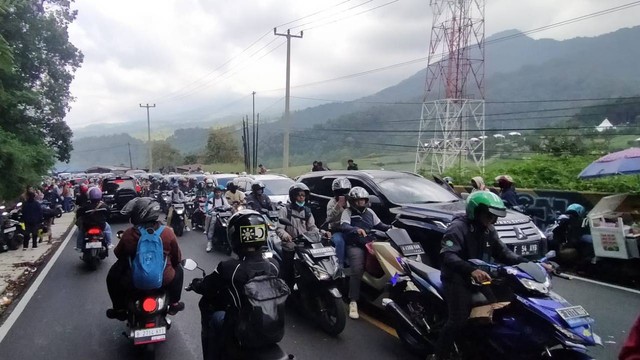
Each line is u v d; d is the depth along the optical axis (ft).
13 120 48.44
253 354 11.58
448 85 135.03
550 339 12.08
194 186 66.03
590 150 61.67
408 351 17.25
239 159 255.09
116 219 62.69
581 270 29.14
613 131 81.51
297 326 19.99
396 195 27.20
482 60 135.13
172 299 17.66
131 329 16.47
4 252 39.22
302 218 22.25
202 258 35.04
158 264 15.98
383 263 18.79
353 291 20.49
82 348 17.90
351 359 16.60
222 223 35.45
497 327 13.08
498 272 13.15
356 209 21.07
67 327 20.27
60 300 24.47
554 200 38.24
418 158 141.38
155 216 16.69
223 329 12.29
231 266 12.18
